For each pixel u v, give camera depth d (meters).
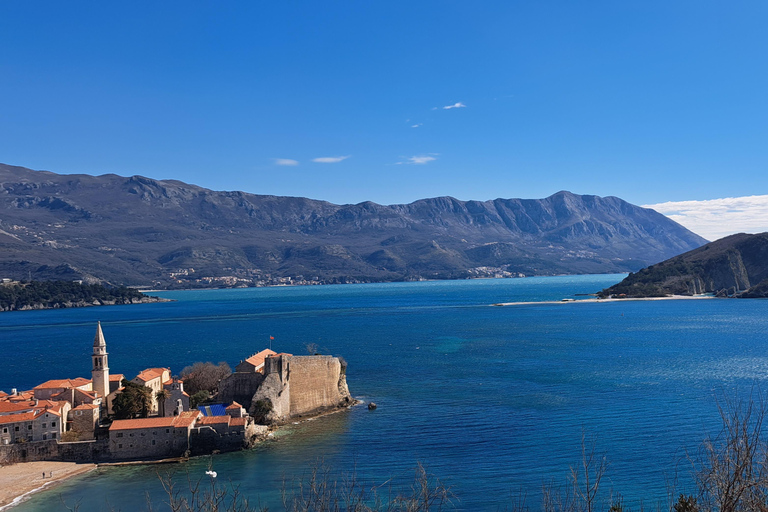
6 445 116.56
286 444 123.75
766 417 127.81
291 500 92.12
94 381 137.38
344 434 129.88
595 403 150.88
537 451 114.81
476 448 117.75
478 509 88.31
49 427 119.94
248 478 104.31
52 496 100.00
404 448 119.06
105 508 94.31
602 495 92.44
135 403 127.81
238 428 120.94
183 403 132.50
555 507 81.44
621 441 118.88
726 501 33.75
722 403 146.12
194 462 114.62
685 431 123.81
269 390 140.12
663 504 87.56
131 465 114.69
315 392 150.75
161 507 93.38
